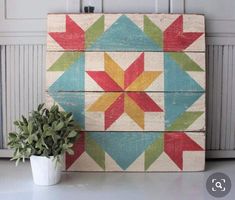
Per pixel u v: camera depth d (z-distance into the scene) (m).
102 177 1.29
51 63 1.34
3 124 1.44
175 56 1.34
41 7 1.39
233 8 1.40
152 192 1.14
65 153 1.28
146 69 1.34
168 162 1.34
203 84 1.35
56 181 1.21
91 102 1.34
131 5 1.39
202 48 1.35
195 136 1.34
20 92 1.43
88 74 1.34
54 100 1.34
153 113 1.34
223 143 1.46
